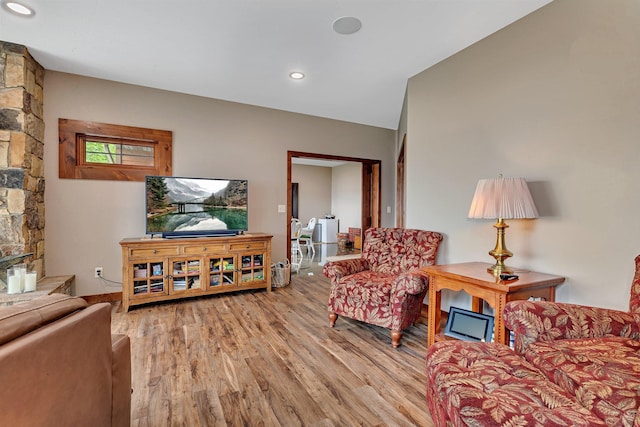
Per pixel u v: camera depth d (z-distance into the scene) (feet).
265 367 6.79
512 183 6.52
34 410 2.57
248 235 12.59
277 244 14.74
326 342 8.07
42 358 2.65
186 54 9.24
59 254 10.64
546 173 6.95
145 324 9.18
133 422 5.04
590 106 6.23
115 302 11.24
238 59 9.56
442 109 9.50
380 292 8.05
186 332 8.62
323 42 8.52
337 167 31.53
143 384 6.11
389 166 17.99
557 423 2.80
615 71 5.89
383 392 5.91
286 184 14.88
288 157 14.89
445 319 9.43
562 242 6.67
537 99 7.11
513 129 7.59
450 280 6.89
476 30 7.91
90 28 7.86
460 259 8.95
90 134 10.98
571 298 6.52
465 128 8.79
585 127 6.31
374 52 9.05
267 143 14.34
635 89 5.65
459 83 8.96
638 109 5.61
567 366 3.64
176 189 11.55
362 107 14.29
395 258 9.67
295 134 15.03
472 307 8.20
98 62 9.80
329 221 29.89
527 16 7.27
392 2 6.82
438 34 8.09
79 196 10.90
